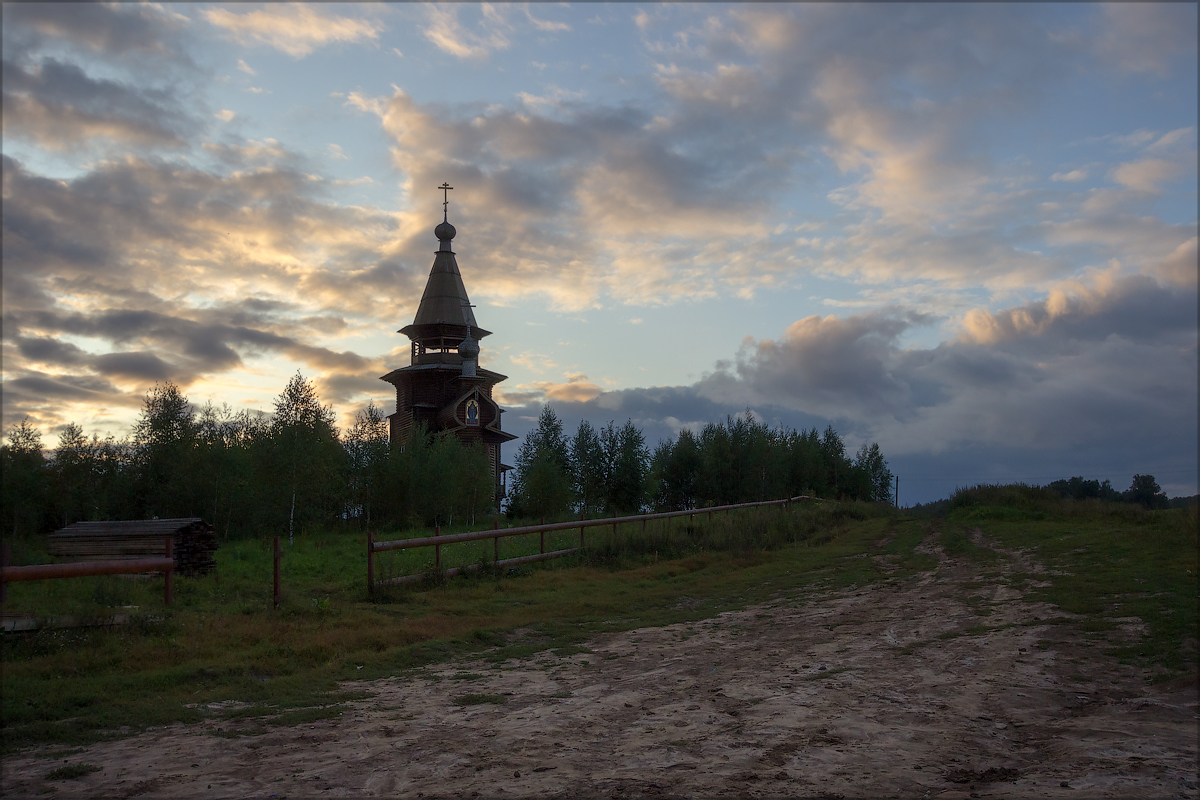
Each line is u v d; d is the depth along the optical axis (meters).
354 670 8.16
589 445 40.56
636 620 11.72
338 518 33.50
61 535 15.81
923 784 4.48
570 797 4.32
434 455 34.97
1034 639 8.41
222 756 5.15
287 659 8.55
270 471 26.62
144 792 4.45
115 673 7.81
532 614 12.23
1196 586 10.23
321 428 28.28
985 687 6.70
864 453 65.31
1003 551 16.77
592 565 18.42
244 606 11.89
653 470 41.09
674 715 6.13
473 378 50.97
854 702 6.35
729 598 13.87
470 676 7.90
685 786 4.47
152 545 15.31
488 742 5.45
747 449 45.97
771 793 4.35
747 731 5.60
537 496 36.12
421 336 53.84
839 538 24.38
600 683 7.47
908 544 20.59
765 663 8.12
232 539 27.81
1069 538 17.34
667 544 20.55
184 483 27.58
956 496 30.73
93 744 5.48
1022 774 4.63
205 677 7.70
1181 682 6.43
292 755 5.17
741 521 24.81
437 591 14.29
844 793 4.35
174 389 28.94
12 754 5.23
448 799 4.29
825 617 11.03
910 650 8.38
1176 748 5.02
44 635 8.84
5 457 26.05
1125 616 9.01
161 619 9.95
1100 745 5.12
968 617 10.11
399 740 5.51
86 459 28.17
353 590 14.14
